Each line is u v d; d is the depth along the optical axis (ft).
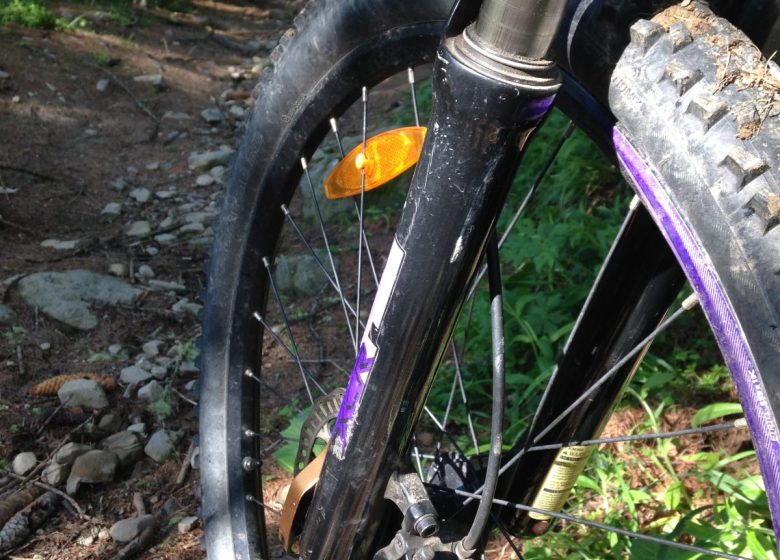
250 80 18.29
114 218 11.64
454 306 3.47
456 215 3.22
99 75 16.42
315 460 4.28
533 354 8.31
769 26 3.21
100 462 7.18
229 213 5.33
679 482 6.50
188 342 9.03
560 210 9.91
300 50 4.84
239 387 5.51
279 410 8.13
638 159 2.91
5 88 14.76
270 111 5.04
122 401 8.07
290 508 4.29
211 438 5.52
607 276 3.87
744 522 5.89
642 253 3.76
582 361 4.05
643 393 7.31
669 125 2.80
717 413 6.78
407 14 4.28
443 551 3.82
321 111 4.89
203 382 5.57
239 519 5.41
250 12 25.17
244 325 5.48
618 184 10.24
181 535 6.73
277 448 7.66
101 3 21.33
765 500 6.09
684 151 2.76
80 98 15.31
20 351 8.55
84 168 12.91
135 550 6.53
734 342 2.70
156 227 11.61
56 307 9.15
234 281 5.41
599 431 4.18
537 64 2.94
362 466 3.82
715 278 2.72
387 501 4.05
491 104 2.94
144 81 16.70
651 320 3.86
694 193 2.74
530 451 4.29
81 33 18.39
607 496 6.63
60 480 7.10
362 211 4.66
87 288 9.54
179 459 7.52
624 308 3.87
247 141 5.20
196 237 11.41
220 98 16.84
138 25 20.62
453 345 5.09
